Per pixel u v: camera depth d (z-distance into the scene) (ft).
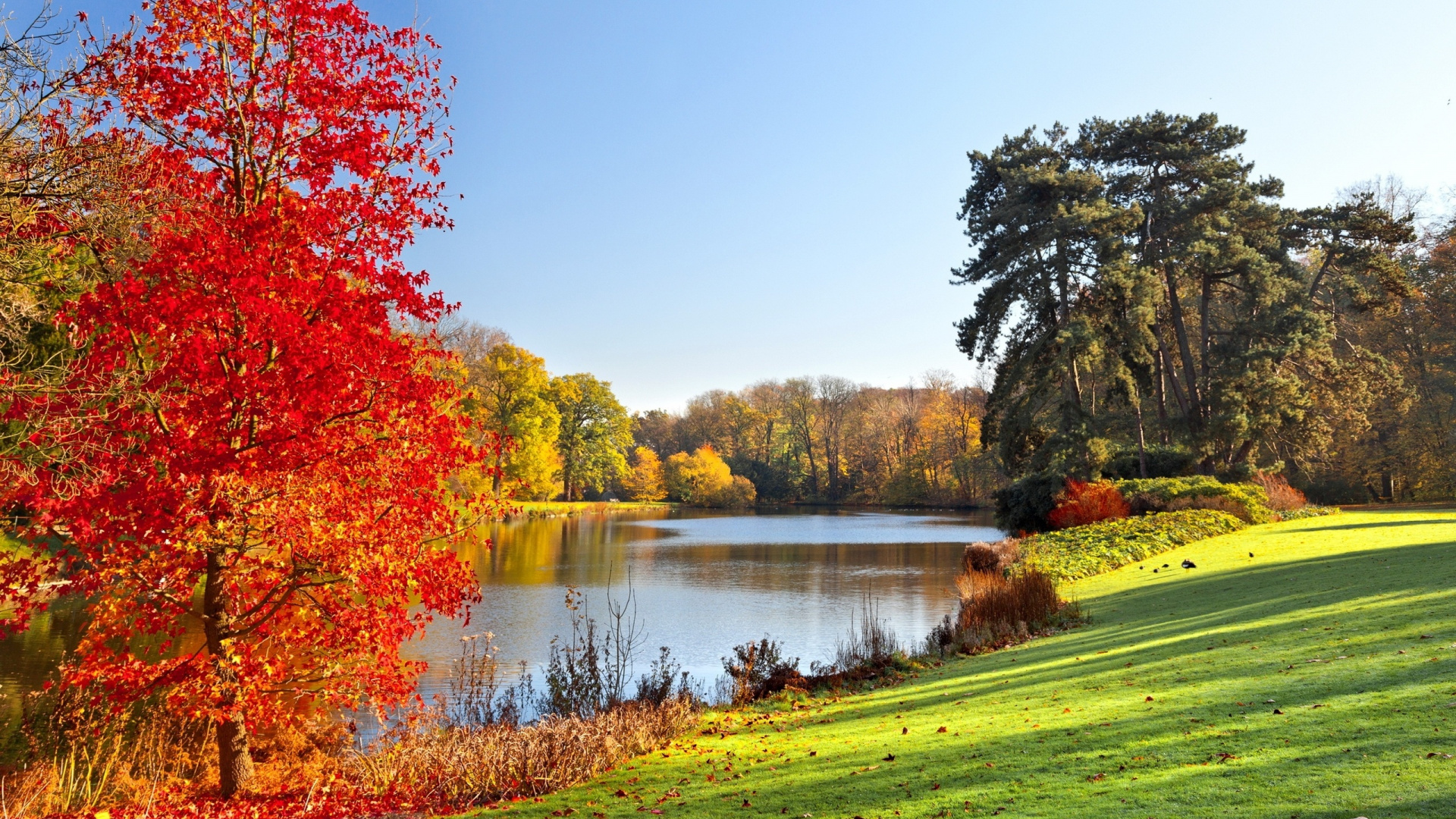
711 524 193.36
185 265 22.49
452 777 25.30
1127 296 99.71
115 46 24.35
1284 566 50.06
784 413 313.73
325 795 25.39
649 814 18.86
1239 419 104.78
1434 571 36.83
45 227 25.99
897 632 58.29
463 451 25.45
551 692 37.04
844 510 263.90
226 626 25.50
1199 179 114.73
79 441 23.25
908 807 16.20
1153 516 79.71
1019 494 104.01
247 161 25.11
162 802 25.04
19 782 25.18
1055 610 46.42
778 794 18.98
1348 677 20.43
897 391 293.43
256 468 22.36
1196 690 22.29
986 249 112.47
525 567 99.35
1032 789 15.93
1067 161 118.62
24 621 21.91
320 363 22.15
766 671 40.60
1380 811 12.06
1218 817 12.84
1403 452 125.80
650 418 372.38
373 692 25.71
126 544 22.40
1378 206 123.95
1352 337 143.13
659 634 58.34
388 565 24.13
